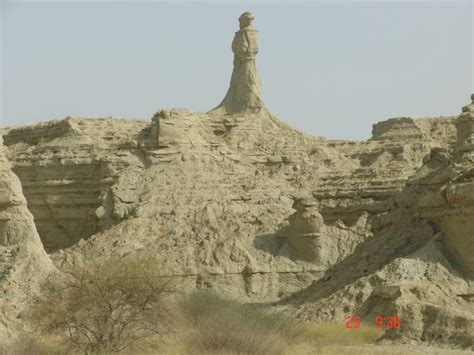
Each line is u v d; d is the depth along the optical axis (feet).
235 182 408.26
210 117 446.60
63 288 220.84
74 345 210.18
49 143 433.07
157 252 361.92
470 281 244.63
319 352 211.61
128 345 212.64
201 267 356.38
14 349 203.31
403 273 246.06
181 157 409.08
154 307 218.18
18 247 262.06
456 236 249.34
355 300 246.27
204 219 381.60
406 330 223.71
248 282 356.38
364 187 408.46
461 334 218.59
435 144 472.03
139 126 445.37
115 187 399.44
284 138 452.35
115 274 223.10
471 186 247.09
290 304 270.67
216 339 211.61
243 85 464.65
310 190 417.90
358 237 365.81
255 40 467.52
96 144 424.46
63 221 418.31
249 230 376.07
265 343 210.79
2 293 248.11
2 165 270.46
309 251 362.12
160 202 392.47
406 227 268.41
